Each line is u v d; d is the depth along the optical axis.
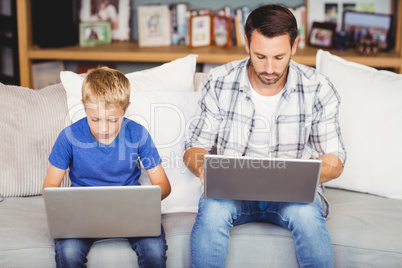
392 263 1.59
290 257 1.62
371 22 3.06
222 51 2.98
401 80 1.91
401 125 1.85
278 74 1.61
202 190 1.81
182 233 1.65
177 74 2.01
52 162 1.62
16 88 1.91
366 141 1.87
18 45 2.95
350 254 1.62
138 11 3.07
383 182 1.85
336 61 1.99
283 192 1.49
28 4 2.95
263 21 1.55
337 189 1.94
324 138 1.73
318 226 1.53
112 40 3.20
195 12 3.13
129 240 1.58
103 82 1.50
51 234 1.50
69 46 3.06
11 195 1.83
